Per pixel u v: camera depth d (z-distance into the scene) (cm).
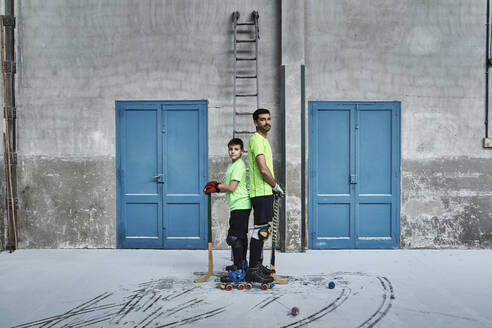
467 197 494
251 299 315
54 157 496
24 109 496
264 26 487
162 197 493
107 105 494
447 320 274
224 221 491
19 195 496
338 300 312
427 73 492
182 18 489
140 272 390
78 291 334
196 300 313
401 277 372
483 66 493
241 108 488
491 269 400
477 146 494
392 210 492
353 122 491
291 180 472
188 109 491
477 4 490
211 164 489
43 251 482
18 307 299
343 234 494
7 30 491
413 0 489
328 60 488
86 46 493
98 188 495
